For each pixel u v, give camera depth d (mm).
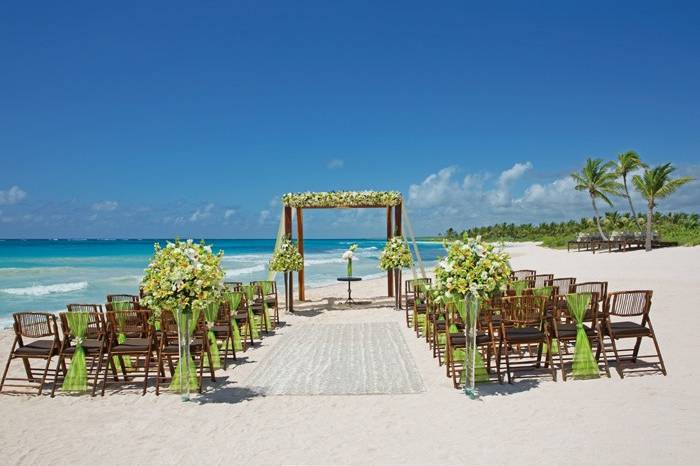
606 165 35688
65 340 6398
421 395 5945
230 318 8148
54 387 6195
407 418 5156
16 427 5133
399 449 4371
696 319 9469
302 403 5777
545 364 6828
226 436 4801
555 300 6449
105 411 5598
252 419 5266
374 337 9734
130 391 6363
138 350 6277
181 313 5977
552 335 6469
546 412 5121
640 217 52219
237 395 6152
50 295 17141
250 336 9328
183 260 5828
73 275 24328
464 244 5895
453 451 4285
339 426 4996
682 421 4723
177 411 5574
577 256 29266
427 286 8969
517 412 5172
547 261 27312
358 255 48844
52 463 4285
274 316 12117
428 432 4742
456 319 7184
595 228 53969
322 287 19891
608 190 35594
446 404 5555
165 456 4371
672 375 6203
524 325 6371
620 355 7191
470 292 5766
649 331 6371
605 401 5371
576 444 4305
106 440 4762
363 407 5570
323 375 7012
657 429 4555
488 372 6656
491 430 4719
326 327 11102
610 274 17984
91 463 4266
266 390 6336
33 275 24281
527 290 7195
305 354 8422
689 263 19828
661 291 12867
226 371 7371
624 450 4145
